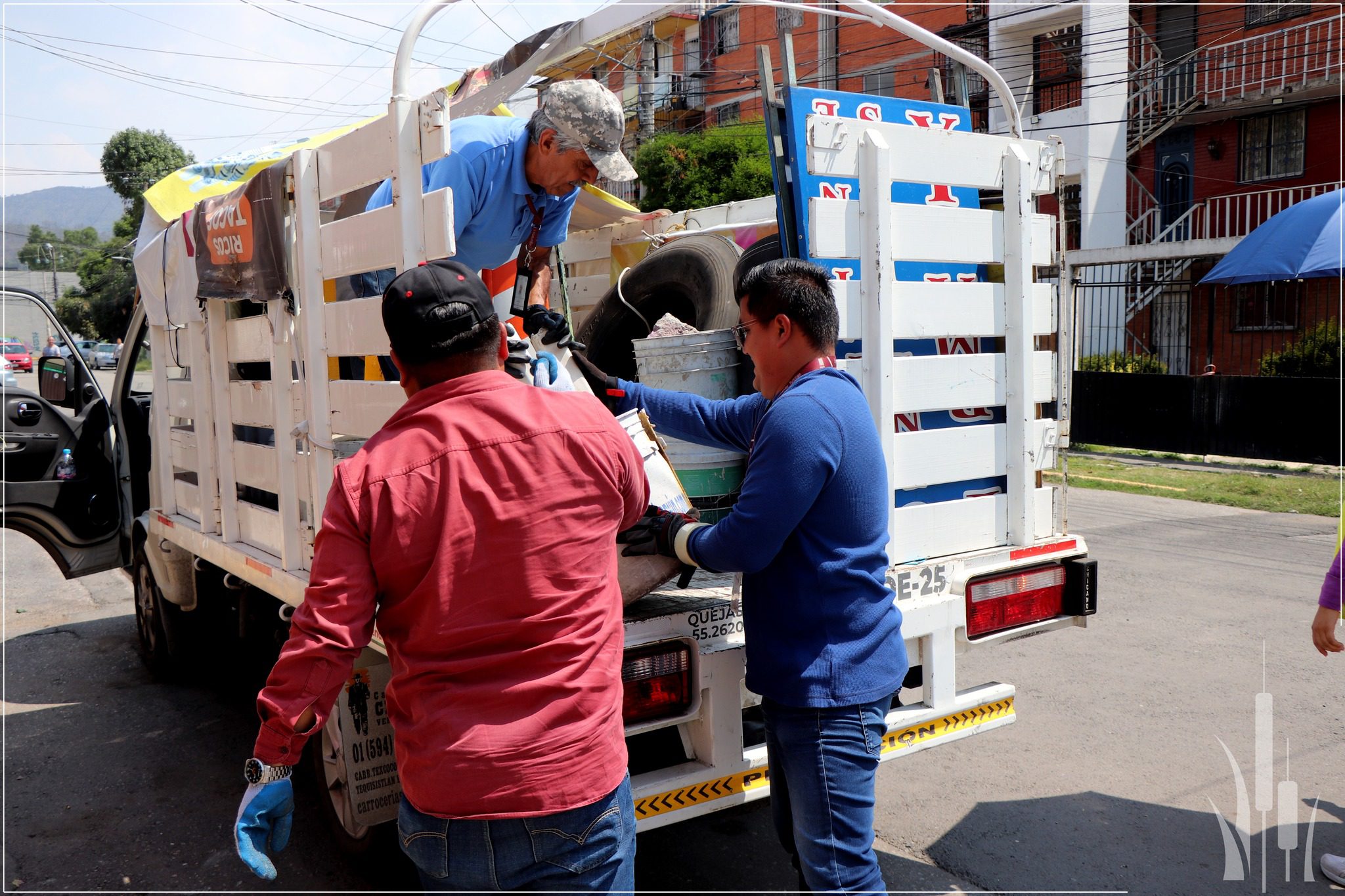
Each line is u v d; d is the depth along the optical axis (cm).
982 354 337
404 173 249
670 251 386
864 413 240
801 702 231
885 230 303
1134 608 664
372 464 176
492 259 321
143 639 577
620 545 255
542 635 177
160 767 440
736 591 279
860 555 235
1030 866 339
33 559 921
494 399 181
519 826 171
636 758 280
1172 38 2034
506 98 354
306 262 295
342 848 342
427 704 175
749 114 2594
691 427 284
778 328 243
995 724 332
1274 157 1950
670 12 312
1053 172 348
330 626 169
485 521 174
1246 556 821
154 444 502
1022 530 345
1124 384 1501
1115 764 421
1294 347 1473
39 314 564
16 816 392
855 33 2377
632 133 2634
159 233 461
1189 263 1855
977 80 2200
